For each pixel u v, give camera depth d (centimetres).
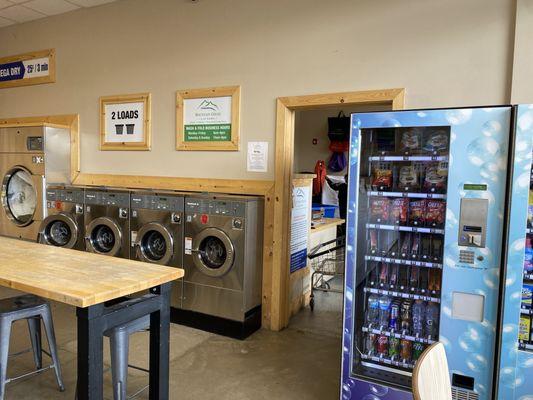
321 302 476
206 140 421
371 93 340
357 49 346
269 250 387
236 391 279
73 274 212
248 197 370
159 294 222
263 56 388
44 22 531
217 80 414
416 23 323
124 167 482
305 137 827
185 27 430
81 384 185
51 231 483
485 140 215
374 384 246
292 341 364
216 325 376
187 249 386
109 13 480
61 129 508
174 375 299
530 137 204
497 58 297
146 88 459
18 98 568
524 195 206
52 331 262
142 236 408
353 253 246
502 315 214
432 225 250
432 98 319
